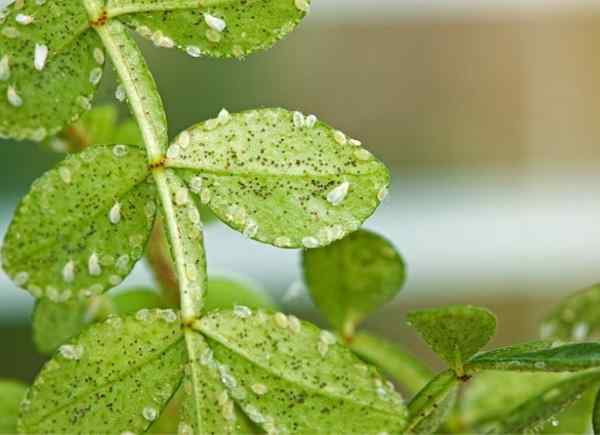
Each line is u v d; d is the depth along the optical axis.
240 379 0.14
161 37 0.14
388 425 0.14
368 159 0.14
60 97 0.14
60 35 0.14
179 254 0.14
